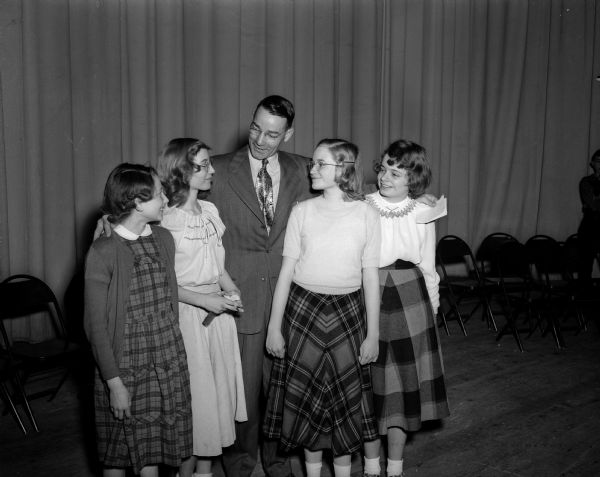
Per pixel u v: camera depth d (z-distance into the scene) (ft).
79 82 14.80
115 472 7.61
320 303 8.23
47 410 12.09
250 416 9.10
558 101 23.41
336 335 8.21
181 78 16.30
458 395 13.21
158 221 7.99
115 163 15.46
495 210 22.91
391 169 8.70
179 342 7.73
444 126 21.74
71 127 14.76
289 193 9.07
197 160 8.04
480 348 16.75
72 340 12.50
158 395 7.55
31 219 14.48
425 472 9.87
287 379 8.32
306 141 19.13
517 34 22.48
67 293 14.56
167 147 8.11
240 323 8.88
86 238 15.20
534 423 11.84
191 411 7.86
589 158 23.99
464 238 22.35
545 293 18.10
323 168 8.14
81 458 10.16
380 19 20.18
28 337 14.71
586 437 11.26
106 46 15.11
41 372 14.10
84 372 14.02
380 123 20.62
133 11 15.55
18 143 14.26
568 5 23.12
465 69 21.80
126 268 7.32
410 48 20.92
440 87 21.45
